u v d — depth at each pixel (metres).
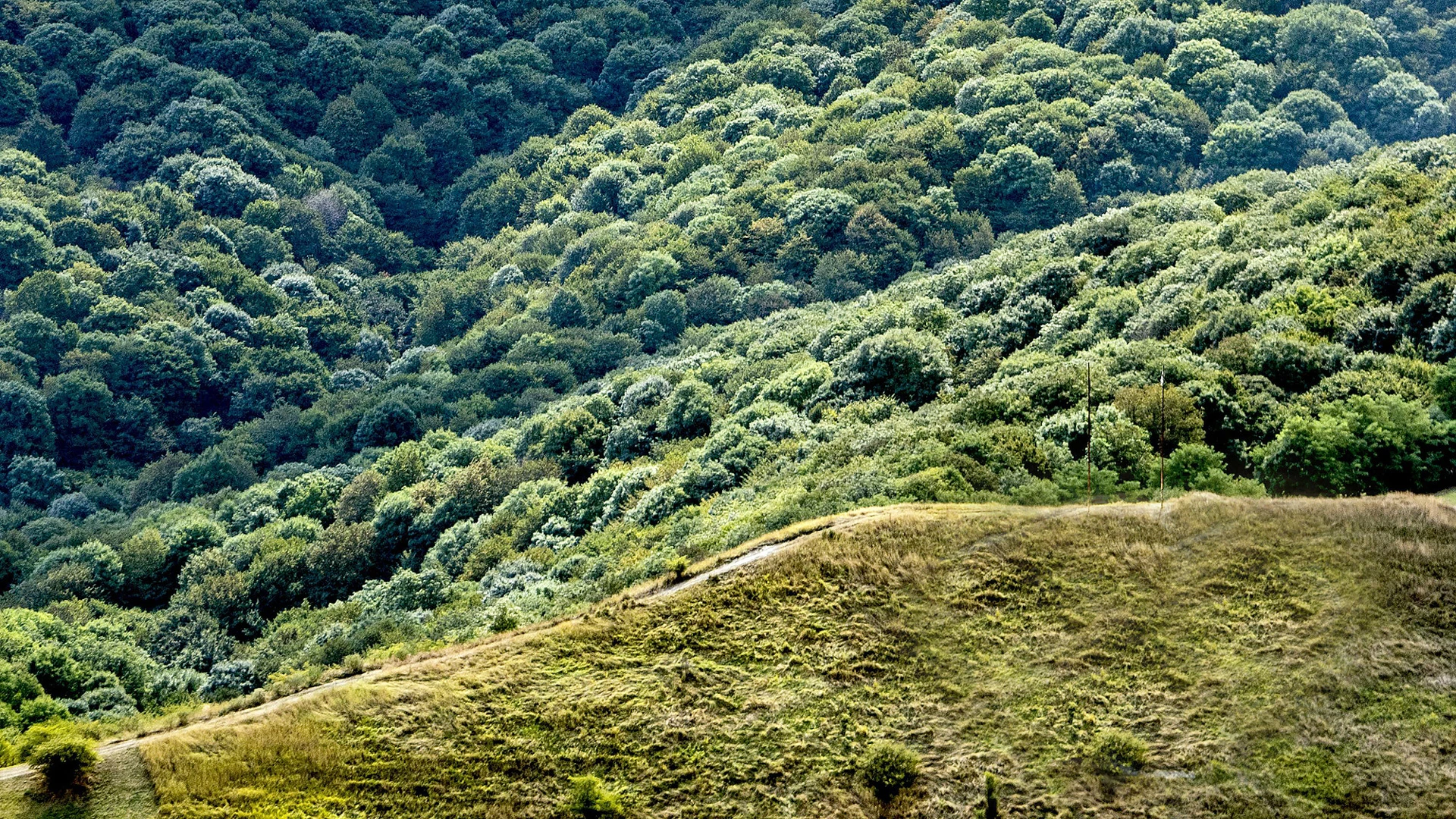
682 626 37.22
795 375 78.56
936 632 35.88
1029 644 35.03
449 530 80.25
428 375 128.62
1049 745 31.75
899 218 128.62
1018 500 44.06
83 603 80.31
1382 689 31.66
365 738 33.50
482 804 31.67
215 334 140.50
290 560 82.50
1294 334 54.22
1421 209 64.62
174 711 39.41
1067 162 134.88
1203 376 51.69
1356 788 29.36
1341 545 36.44
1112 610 35.69
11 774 32.56
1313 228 70.25
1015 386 58.56
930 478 45.16
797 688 34.53
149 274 145.25
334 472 105.25
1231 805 29.44
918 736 32.62
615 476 75.69
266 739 33.25
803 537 40.91
